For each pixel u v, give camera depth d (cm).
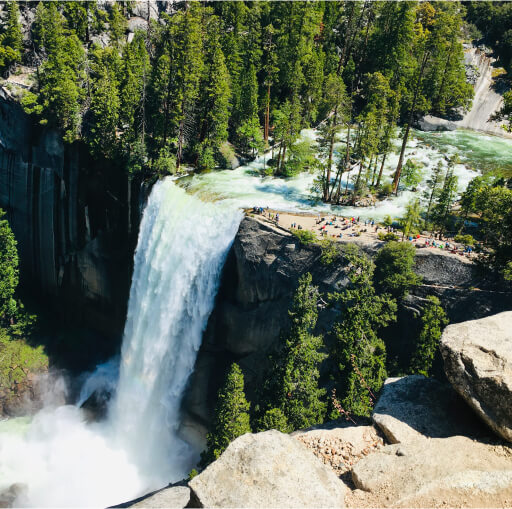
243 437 2242
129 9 11419
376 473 2216
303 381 4231
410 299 4959
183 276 6588
